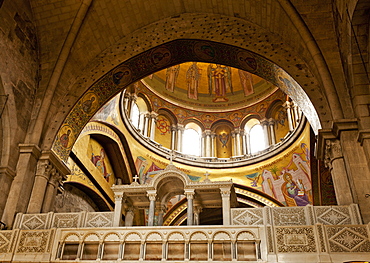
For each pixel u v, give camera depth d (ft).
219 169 83.35
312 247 33.91
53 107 48.39
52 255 37.04
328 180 68.49
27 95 46.60
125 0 49.08
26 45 47.06
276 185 77.36
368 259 32.37
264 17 47.67
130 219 44.57
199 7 50.37
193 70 92.79
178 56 56.03
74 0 47.80
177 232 36.81
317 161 68.08
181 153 84.94
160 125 88.28
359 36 39.75
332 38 44.39
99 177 67.82
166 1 50.08
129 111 78.33
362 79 40.75
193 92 92.73
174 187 45.34
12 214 40.78
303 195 73.72
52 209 45.52
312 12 44.80
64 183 57.82
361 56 40.24
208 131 89.66
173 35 52.80
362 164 37.70
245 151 86.17
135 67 54.70
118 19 50.34
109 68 52.39
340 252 33.09
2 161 42.22
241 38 50.57
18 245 37.83
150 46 53.16
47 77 48.55
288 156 76.54
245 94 91.20
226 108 91.35
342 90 42.34
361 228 34.01
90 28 49.57
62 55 48.60
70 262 36.14
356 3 36.76
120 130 71.00
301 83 45.68
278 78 51.01
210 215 83.76
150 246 36.88
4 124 43.32
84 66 51.03
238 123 89.81
